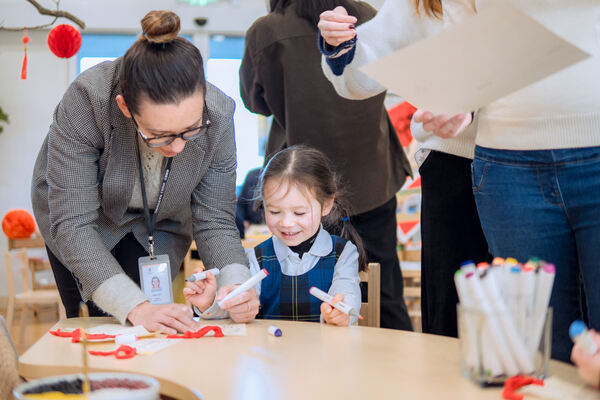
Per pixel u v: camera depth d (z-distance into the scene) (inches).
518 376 36.3
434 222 73.2
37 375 43.5
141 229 68.4
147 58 53.0
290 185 70.8
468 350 37.5
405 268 157.3
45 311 240.5
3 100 245.0
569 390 35.6
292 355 44.3
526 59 43.7
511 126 54.2
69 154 59.6
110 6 240.8
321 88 85.3
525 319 36.6
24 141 246.5
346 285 69.6
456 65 44.7
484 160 56.9
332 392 36.2
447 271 72.9
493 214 56.3
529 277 36.6
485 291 36.6
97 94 58.6
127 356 44.2
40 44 243.8
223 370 40.9
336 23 58.4
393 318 95.7
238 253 65.4
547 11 50.8
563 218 53.3
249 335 51.0
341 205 81.0
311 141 86.6
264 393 36.2
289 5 85.9
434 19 59.2
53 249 68.5
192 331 51.7
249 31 88.3
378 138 88.8
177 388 38.4
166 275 62.5
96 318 59.7
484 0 53.3
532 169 53.7
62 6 240.2
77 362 43.6
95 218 62.0
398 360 42.5
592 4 50.3
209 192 67.1
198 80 54.2
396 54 44.3
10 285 182.2
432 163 72.3
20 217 201.3
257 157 244.8
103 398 32.6
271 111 89.6
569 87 51.4
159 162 63.8
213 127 62.4
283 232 71.8
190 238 74.1
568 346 53.3
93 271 58.2
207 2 243.1
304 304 72.8
